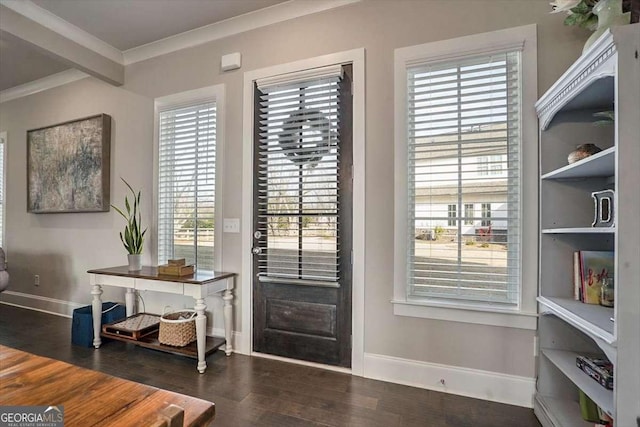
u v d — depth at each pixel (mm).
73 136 3582
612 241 1773
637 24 1151
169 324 2521
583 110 1803
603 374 1456
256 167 2674
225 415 1843
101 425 684
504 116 2023
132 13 2625
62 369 924
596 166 1511
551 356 1784
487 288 2053
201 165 2916
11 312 3797
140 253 2895
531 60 1955
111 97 3395
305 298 2500
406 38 2242
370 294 2307
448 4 2143
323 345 2443
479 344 2055
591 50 1293
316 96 2480
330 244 2422
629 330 1143
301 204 2506
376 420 1812
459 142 2096
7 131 4156
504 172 2025
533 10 1970
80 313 2893
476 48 2061
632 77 1151
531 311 1938
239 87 2740
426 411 1899
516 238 2000
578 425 1590
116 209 3055
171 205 3049
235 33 2768
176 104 3014
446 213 2137
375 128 2305
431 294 2184
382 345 2275
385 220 2273
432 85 2162
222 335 2781
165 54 3090
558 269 1853
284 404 1956
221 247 2777
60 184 3678
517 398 1965
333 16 2441
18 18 2502
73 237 3637
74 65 2914
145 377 2270
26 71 3621
